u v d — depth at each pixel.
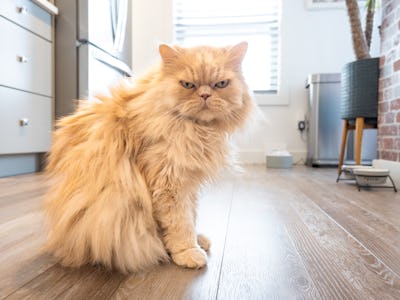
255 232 1.02
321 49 3.46
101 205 0.72
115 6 2.73
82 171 0.77
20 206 1.29
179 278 0.68
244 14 3.60
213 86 0.82
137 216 0.75
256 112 0.97
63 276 0.69
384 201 1.51
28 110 2.14
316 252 0.84
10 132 1.99
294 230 1.04
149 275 0.70
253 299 0.59
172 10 3.60
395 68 1.99
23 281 0.66
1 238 0.92
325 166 3.21
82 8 2.32
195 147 0.78
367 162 3.06
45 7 2.20
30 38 2.12
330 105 3.17
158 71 0.86
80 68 2.37
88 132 0.82
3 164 2.05
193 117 0.80
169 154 0.74
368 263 0.76
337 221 1.15
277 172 2.71
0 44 1.87
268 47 3.62
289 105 3.54
